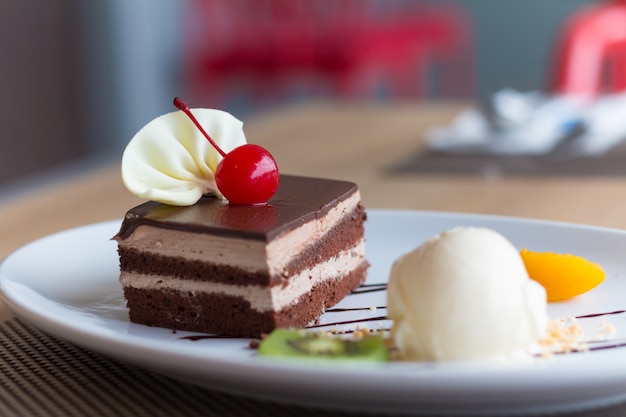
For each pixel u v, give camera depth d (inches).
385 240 24.1
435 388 15.7
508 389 15.7
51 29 61.8
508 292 18.0
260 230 19.5
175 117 20.9
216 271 19.9
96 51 65.6
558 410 16.6
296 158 32.1
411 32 64.8
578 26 45.2
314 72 60.9
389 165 31.0
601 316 20.3
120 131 68.5
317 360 16.8
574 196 27.6
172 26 71.5
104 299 21.2
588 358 18.4
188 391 17.3
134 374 17.8
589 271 20.8
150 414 16.6
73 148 64.8
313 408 16.8
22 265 21.2
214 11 63.1
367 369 15.8
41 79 61.3
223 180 20.5
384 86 73.4
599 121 33.7
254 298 19.8
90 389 17.4
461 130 33.8
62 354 18.6
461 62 77.1
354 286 22.4
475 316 17.8
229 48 62.7
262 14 63.0
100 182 30.1
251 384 16.2
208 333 20.2
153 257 20.2
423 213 24.5
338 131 36.7
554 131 33.3
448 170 30.3
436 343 17.9
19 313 18.7
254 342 19.5
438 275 18.0
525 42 77.7
